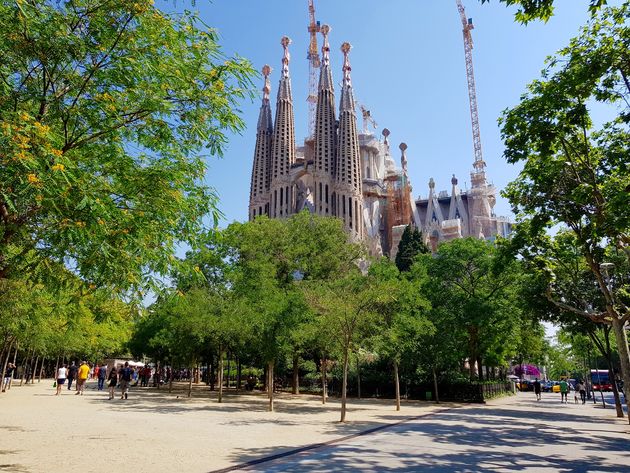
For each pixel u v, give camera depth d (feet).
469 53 563.89
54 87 30.17
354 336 77.30
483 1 30.76
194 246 35.09
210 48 33.01
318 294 76.38
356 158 458.09
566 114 51.62
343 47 485.97
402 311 88.84
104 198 26.84
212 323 87.35
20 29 26.14
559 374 351.67
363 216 453.99
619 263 74.38
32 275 30.45
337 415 77.00
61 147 27.81
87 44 28.32
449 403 113.91
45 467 31.32
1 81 26.13
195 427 55.83
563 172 59.00
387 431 57.11
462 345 122.72
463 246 121.29
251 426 58.49
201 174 35.04
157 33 30.94
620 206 42.86
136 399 98.43
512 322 117.29
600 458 41.60
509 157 56.13
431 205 533.55
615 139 56.39
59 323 115.55
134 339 151.43
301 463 35.68
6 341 110.93
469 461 38.29
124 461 34.09
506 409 99.45
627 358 59.62
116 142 31.86
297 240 132.57
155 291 31.01
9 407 73.82
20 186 23.31
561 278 80.33
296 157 520.42
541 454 42.98
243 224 118.42
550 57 54.44
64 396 100.83
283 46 501.97
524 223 69.97
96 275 30.42
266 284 98.32
